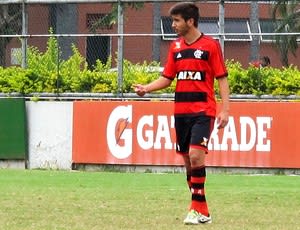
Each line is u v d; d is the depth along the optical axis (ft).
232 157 167.73
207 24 195.93
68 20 192.03
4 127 183.32
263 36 179.83
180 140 84.84
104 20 191.42
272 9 189.78
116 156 174.60
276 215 89.92
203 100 83.35
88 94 183.52
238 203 103.30
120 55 182.39
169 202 103.24
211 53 83.25
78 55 186.70
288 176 160.66
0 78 187.52
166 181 145.89
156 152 171.73
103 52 185.47
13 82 185.78
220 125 83.97
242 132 167.12
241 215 89.61
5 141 183.32
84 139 177.06
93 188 127.44
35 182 140.97
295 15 188.75
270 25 191.62
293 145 165.17
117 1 182.09
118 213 90.27
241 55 182.91
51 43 187.32
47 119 181.98
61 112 180.86
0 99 183.52
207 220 81.87
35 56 189.37
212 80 83.97
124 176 158.40
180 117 84.17
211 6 195.72
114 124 174.81
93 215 88.02
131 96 181.16
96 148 176.14
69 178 151.43
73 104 178.60
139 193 116.88
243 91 175.11
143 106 172.45
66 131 180.45
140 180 148.25
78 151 177.58
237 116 167.32
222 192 120.88
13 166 183.32
